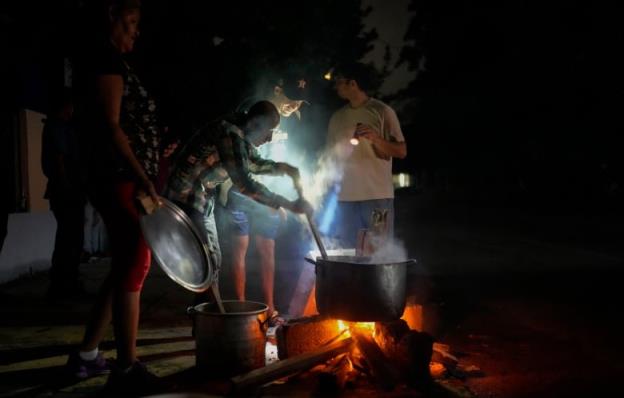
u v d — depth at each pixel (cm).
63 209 605
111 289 355
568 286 747
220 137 388
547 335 493
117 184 334
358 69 530
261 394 335
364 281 361
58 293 611
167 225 353
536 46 2561
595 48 2331
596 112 2453
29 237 809
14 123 812
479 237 1524
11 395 333
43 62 875
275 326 484
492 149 3506
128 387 336
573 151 2697
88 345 360
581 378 382
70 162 602
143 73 1173
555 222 2048
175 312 557
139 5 346
